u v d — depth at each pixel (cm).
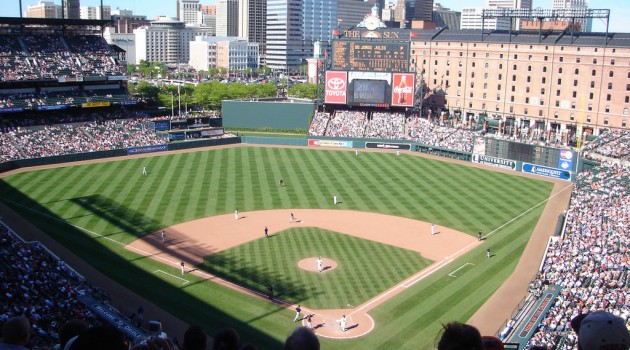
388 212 9438
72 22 15612
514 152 12962
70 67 15062
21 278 5441
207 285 6412
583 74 14312
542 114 15250
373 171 12425
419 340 5269
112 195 10025
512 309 5872
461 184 11469
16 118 13812
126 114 15462
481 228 8700
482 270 7006
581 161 11825
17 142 12694
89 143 13388
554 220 9162
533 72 15300
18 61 14462
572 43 14425
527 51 15325
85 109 15125
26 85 14250
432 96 17762
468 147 13962
